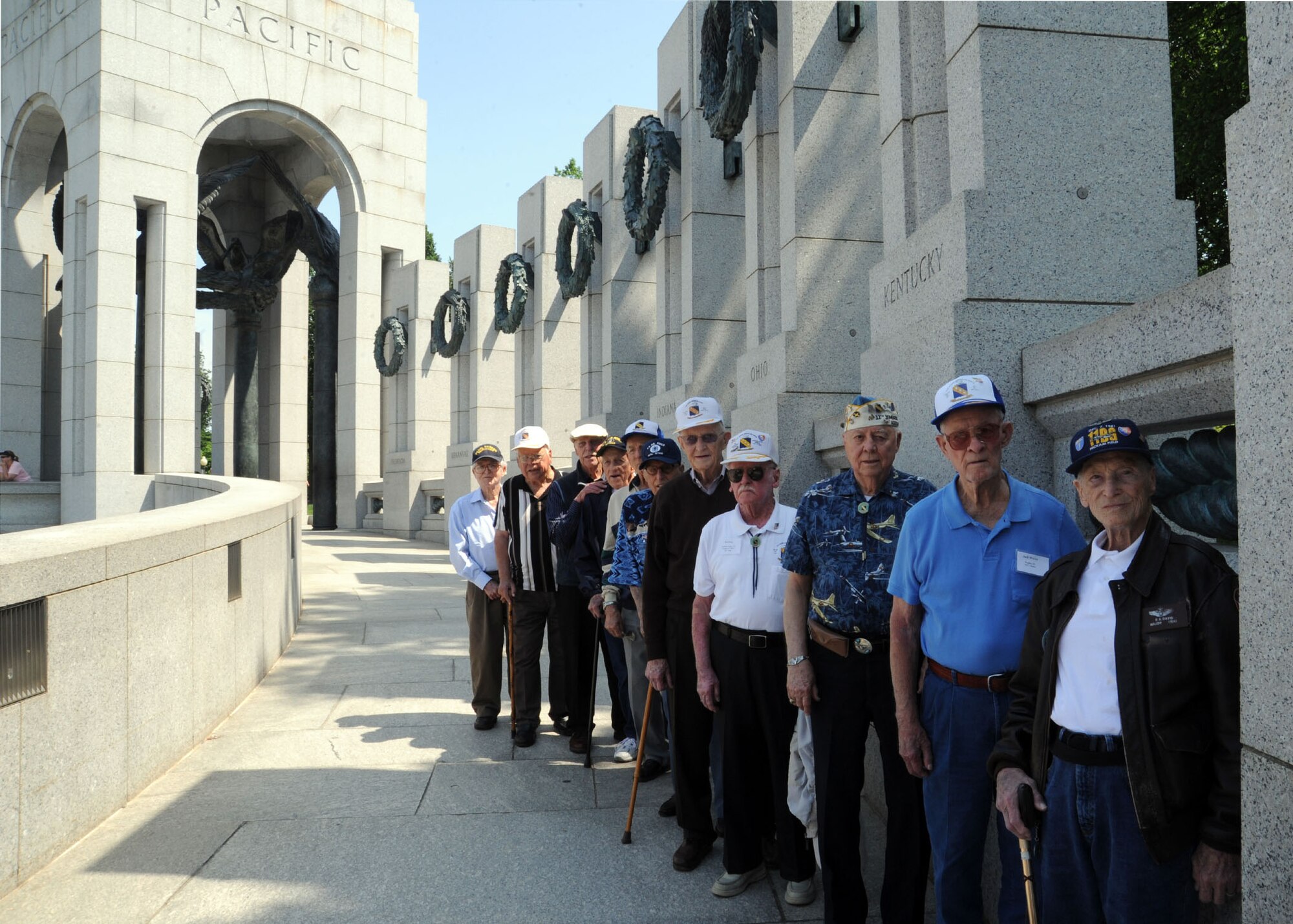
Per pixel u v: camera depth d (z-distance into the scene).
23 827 3.89
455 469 22.41
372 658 8.48
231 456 32.03
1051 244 4.30
